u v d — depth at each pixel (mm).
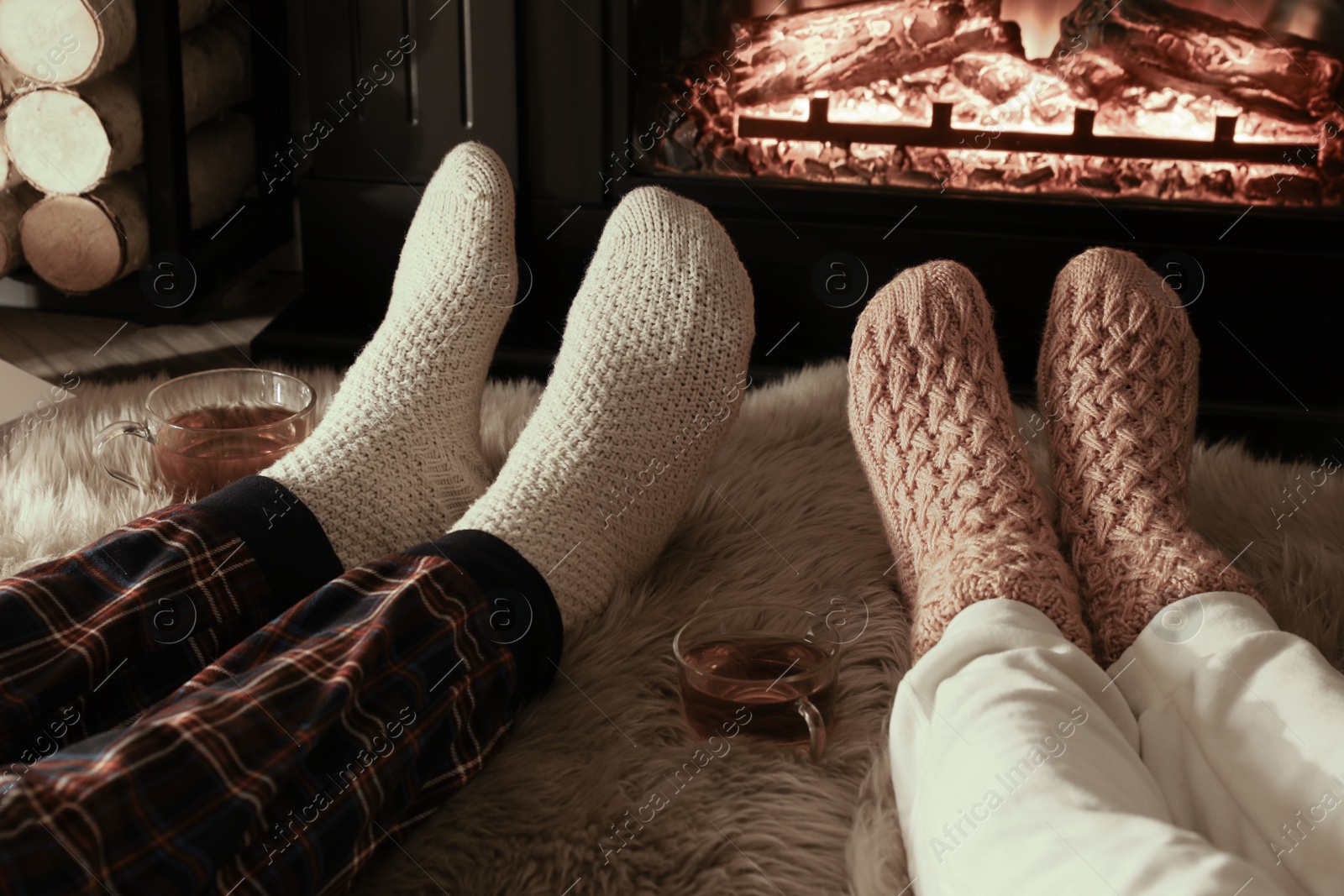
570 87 1282
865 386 911
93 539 848
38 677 553
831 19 1292
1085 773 488
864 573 875
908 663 769
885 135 1306
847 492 983
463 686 601
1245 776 549
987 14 1274
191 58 1404
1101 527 803
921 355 902
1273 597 831
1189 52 1257
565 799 632
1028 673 572
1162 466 837
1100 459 844
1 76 1308
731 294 876
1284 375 1271
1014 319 1304
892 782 631
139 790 448
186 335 1455
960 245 1277
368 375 835
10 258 1376
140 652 598
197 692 505
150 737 462
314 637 560
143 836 444
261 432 853
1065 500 853
